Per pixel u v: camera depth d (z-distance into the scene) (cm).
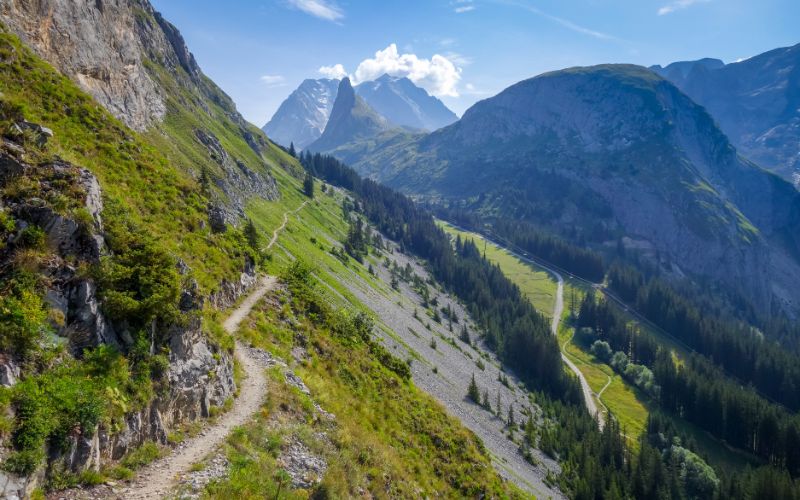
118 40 7969
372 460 2819
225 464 1984
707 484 8919
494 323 15862
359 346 5131
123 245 2227
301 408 2867
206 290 3484
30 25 5262
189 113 12500
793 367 15775
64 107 3784
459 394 8900
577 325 19912
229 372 2694
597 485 7512
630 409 13388
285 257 9012
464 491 3772
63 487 1477
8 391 1445
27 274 1731
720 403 12400
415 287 16775
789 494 7569
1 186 1920
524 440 8444
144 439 1886
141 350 2008
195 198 4459
